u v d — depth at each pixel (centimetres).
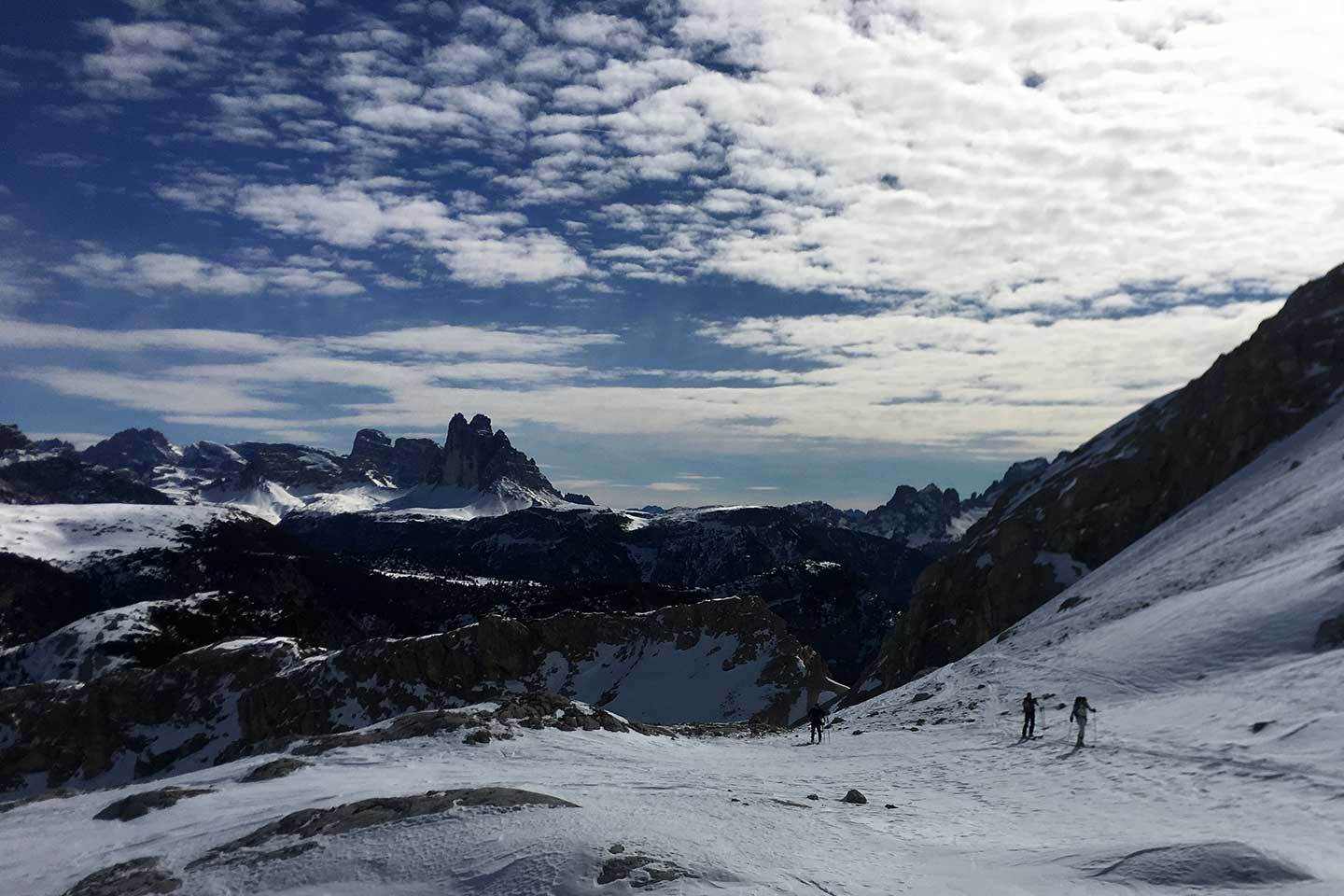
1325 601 4419
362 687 18250
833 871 1862
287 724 17312
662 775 3575
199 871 2427
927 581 15025
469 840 2269
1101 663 5231
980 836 2217
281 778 3722
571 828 2220
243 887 2245
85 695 17612
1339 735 2761
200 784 3822
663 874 1842
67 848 2995
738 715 18088
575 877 1895
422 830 2409
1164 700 4031
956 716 5241
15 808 3922
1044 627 8038
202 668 18725
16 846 3130
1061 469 15575
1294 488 7881
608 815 2383
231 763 4238
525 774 3606
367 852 2300
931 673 8506
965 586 14050
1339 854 1781
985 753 3784
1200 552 7731
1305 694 3328
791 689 18825
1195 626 5050
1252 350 12900
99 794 4078
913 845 2136
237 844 2597
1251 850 1719
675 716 18238
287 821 2661
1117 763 3073
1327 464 7975
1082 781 2906
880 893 1689
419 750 4238
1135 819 2297
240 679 18662
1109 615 7100
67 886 2589
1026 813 2519
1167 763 2933
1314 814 2131
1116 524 12781
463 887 2000
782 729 7119
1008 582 13138
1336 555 5059
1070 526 13150
